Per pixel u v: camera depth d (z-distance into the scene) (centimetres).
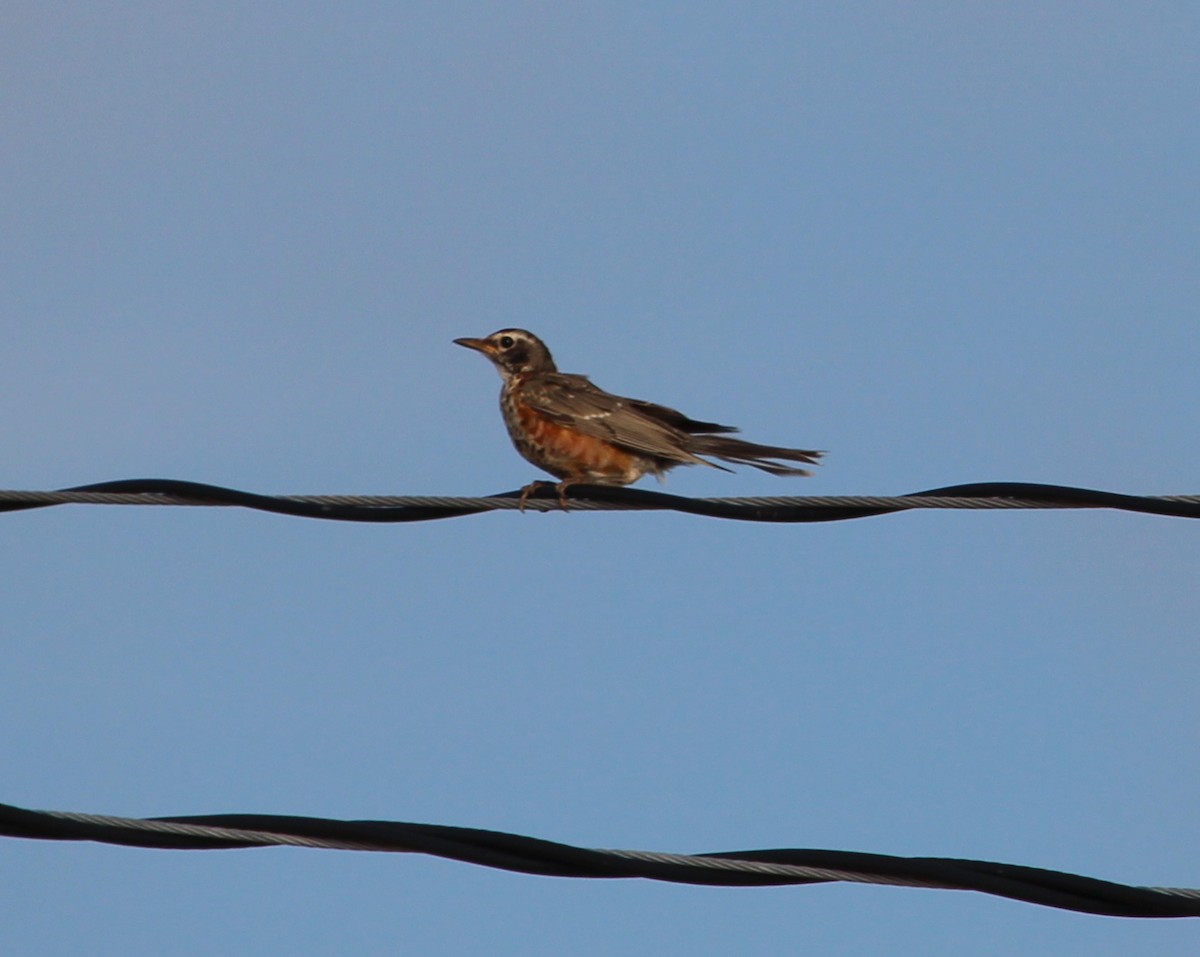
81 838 1034
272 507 1294
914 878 1086
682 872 1080
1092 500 1264
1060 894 1080
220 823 1055
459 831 1070
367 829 1066
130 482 1270
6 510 1257
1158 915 1085
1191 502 1254
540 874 1073
